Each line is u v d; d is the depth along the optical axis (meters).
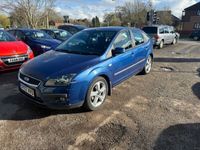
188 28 51.66
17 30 9.86
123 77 5.22
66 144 3.20
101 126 3.68
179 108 4.45
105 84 4.43
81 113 4.11
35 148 3.10
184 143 3.27
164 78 6.70
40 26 30.33
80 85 3.82
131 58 5.43
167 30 17.27
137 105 4.55
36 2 28.61
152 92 5.36
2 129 3.53
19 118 3.88
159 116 4.08
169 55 11.80
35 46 8.99
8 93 5.02
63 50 4.91
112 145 3.19
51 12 33.25
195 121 3.93
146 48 6.46
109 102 4.65
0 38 6.84
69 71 3.82
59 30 13.60
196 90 5.60
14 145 3.15
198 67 8.55
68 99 3.76
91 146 3.16
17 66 6.40
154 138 3.37
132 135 3.44
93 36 5.14
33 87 3.84
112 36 4.98
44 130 3.53
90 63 4.13
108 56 4.57
